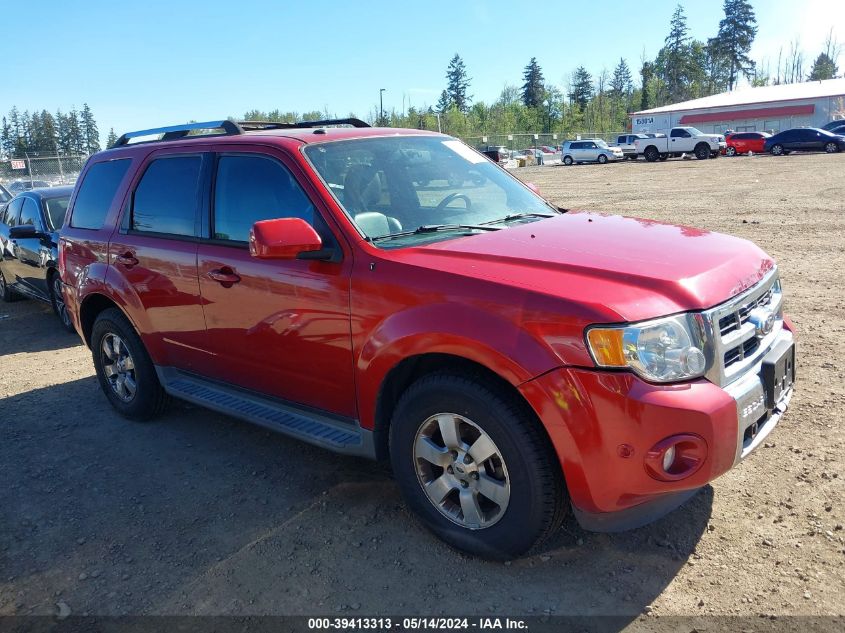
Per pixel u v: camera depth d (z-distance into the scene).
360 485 4.02
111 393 5.36
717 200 17.03
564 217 4.02
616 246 3.27
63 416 5.46
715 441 2.67
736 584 2.91
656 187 22.36
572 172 36.03
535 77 115.19
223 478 4.23
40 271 8.53
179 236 4.43
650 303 2.74
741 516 3.38
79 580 3.28
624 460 2.69
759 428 3.04
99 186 5.27
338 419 3.71
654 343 2.67
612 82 120.75
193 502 3.96
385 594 3.02
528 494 2.92
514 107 97.06
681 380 2.70
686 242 3.39
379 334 3.24
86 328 5.46
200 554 3.43
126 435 5.00
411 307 3.14
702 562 3.07
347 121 4.99
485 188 4.30
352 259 3.42
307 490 4.01
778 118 56.97
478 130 83.38
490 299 2.92
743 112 58.44
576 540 3.31
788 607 2.75
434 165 4.25
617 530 2.90
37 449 4.84
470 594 2.98
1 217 10.41
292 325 3.69
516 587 3.01
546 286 2.85
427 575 3.14
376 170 3.94
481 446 3.03
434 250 3.31
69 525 3.79
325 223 3.56
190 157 4.45
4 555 3.54
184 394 4.59
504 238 3.44
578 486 2.77
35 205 9.10
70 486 4.25
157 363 4.81
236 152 4.13
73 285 5.37
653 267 2.96
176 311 4.47
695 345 2.74
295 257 3.38
